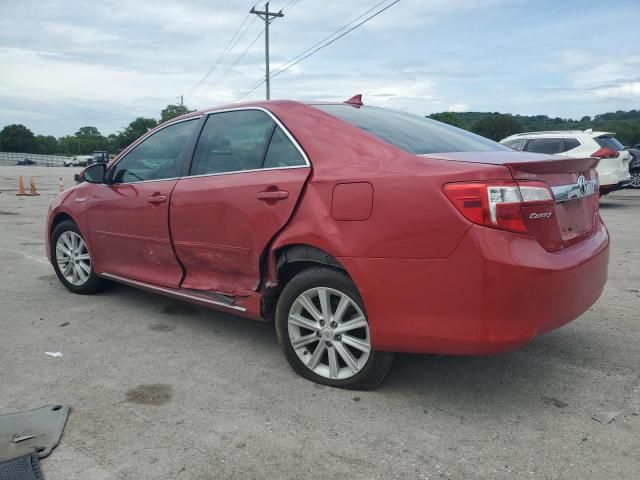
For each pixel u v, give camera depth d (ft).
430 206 8.74
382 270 9.23
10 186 81.76
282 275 11.21
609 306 15.46
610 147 38.73
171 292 13.66
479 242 8.36
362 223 9.45
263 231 11.03
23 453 8.29
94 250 16.25
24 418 9.39
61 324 14.46
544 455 8.26
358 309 9.89
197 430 9.06
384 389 10.50
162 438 8.82
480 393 10.32
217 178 12.35
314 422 9.30
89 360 12.01
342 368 10.56
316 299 10.69
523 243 8.54
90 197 16.17
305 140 10.90
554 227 9.08
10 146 410.52
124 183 15.23
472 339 8.61
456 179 8.62
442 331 8.83
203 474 7.89
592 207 10.91
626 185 40.55
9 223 36.11
